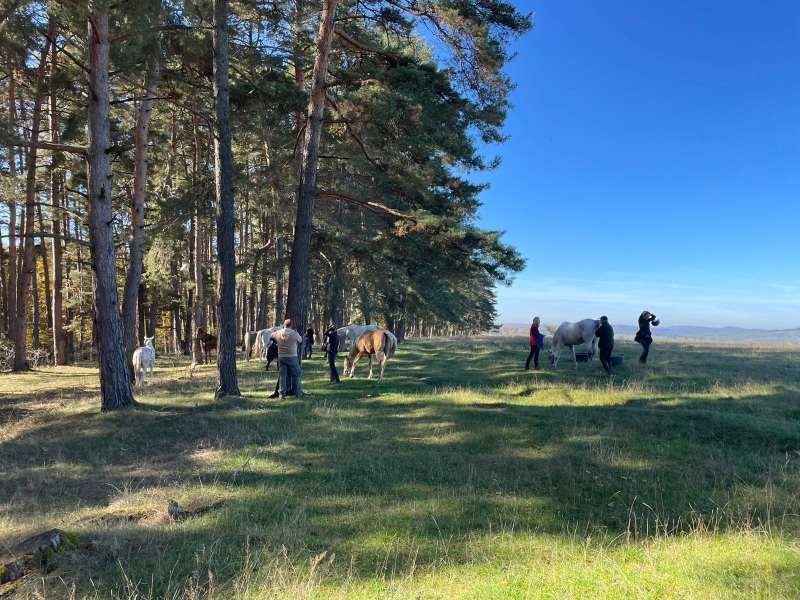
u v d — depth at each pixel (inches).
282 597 143.1
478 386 531.2
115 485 261.4
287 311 527.8
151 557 173.3
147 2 416.5
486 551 179.2
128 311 662.5
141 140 658.8
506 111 568.1
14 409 530.0
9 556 163.0
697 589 143.4
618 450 295.9
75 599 145.3
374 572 163.0
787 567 155.3
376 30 668.7
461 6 507.8
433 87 546.9
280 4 581.6
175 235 776.9
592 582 150.6
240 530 197.3
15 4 412.5
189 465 289.4
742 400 413.7
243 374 714.2
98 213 439.2
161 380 715.4
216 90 474.3
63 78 567.8
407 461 286.0
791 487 232.7
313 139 529.0
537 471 266.5
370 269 967.6
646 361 675.4
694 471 260.2
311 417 390.3
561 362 696.4
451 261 662.5
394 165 604.4
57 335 1043.9
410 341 1358.3
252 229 1374.3
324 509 220.2
